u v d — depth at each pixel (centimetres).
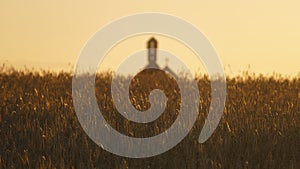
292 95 2106
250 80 2430
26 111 1741
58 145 1475
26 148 1493
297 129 1588
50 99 1916
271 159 1397
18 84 2255
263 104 1875
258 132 1562
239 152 1443
